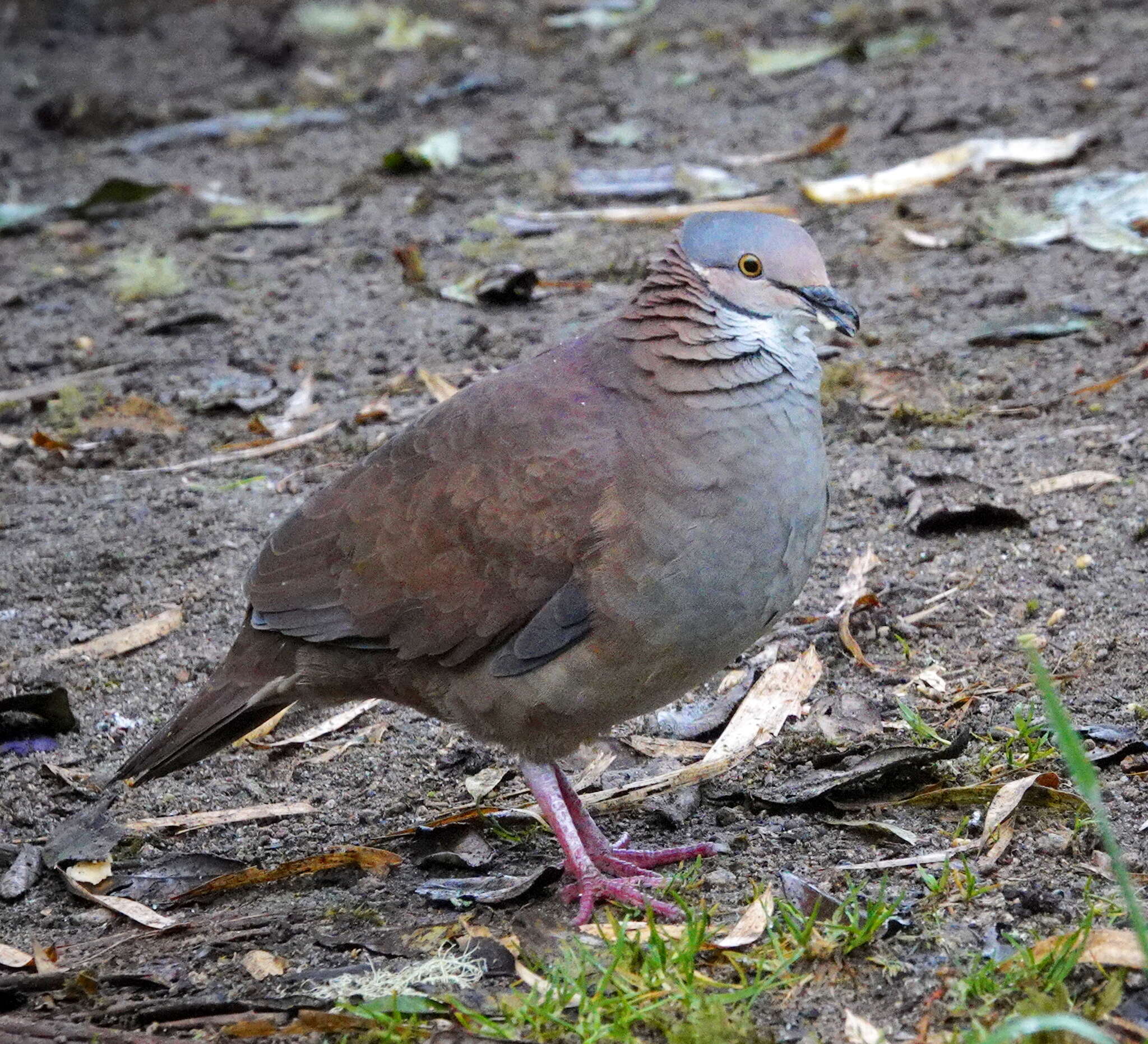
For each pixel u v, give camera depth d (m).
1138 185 15.34
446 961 7.25
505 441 7.93
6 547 11.73
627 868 8.09
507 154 18.67
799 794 8.48
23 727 9.88
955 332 13.54
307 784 9.41
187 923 7.96
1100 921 7.11
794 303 7.72
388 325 14.82
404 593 8.05
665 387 7.73
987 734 8.91
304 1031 6.89
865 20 21.66
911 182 16.41
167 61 23.53
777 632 10.16
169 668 10.49
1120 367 12.66
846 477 11.70
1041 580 10.32
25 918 8.23
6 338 15.28
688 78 20.64
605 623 7.71
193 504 12.16
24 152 20.52
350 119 20.70
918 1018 6.69
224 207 17.66
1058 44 19.89
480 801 9.05
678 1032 6.54
